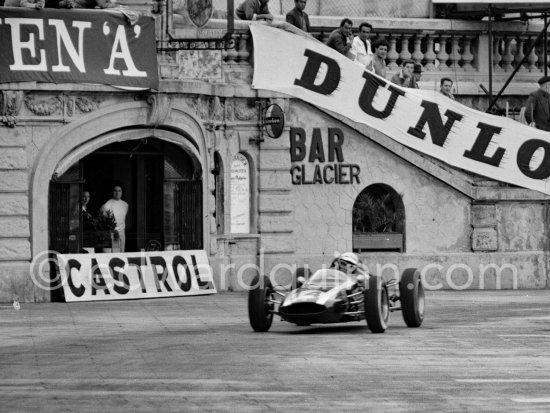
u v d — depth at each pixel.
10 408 22.34
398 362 28.56
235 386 24.94
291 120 48.53
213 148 46.66
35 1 42.47
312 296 34.06
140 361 28.45
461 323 37.38
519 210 51.66
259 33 47.47
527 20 54.69
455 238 51.00
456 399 23.53
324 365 27.98
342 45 49.03
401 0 54.75
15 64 42.09
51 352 30.00
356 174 49.50
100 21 43.06
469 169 50.81
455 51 54.19
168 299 44.06
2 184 42.31
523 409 22.45
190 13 45.19
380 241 50.12
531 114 52.38
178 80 44.66
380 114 49.38
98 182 45.06
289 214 48.38
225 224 47.38
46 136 42.75
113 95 43.69
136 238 45.62
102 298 43.22
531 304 43.97
